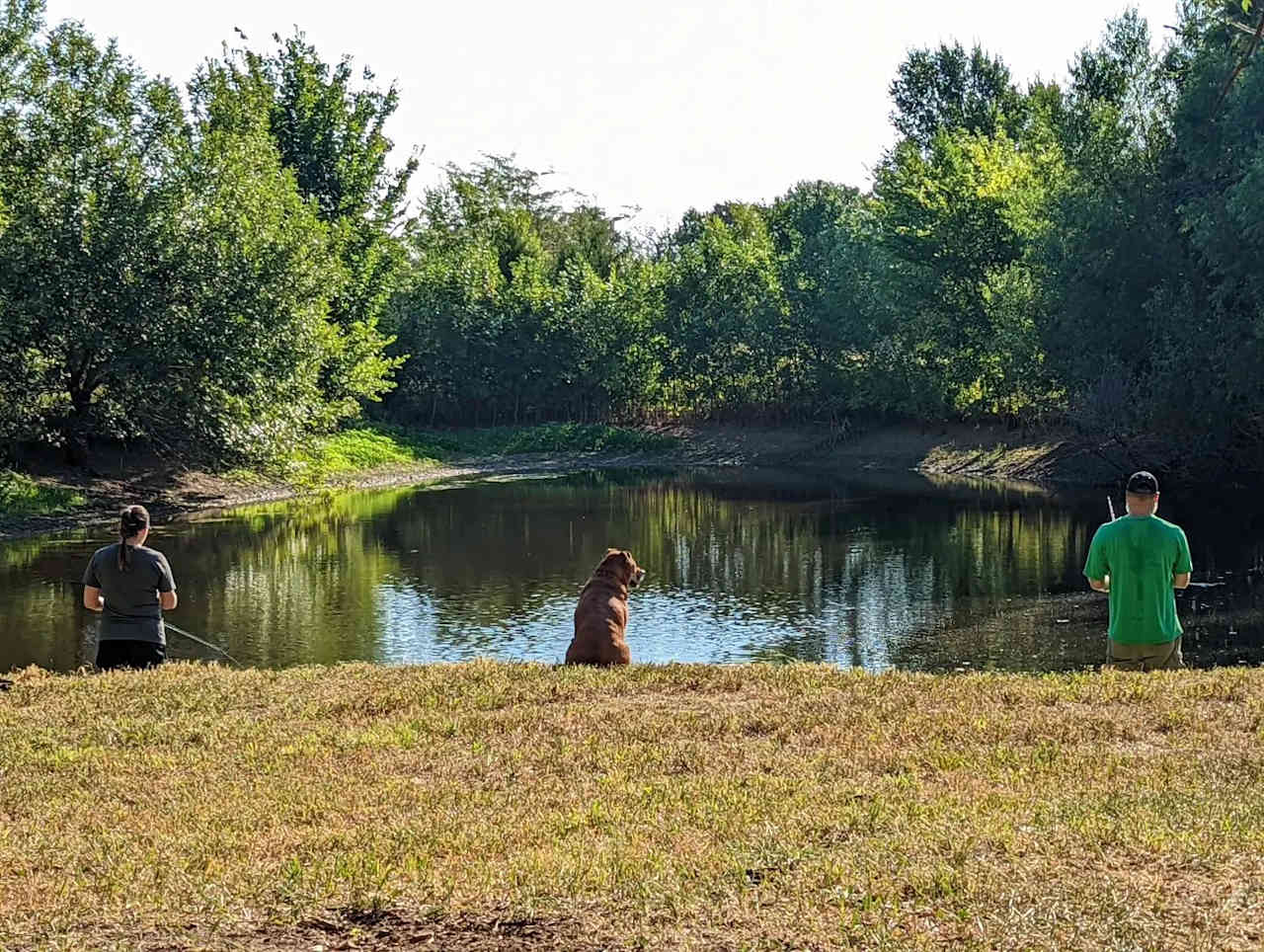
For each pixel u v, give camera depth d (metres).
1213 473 37.84
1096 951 4.54
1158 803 6.14
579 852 5.75
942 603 21.03
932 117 63.59
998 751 7.39
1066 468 44.16
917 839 5.71
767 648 17.81
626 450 61.81
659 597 22.12
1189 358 34.94
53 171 32.62
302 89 53.84
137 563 10.91
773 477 49.91
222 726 8.64
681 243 93.12
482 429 64.81
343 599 21.64
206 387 33.78
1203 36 33.66
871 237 60.41
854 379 58.69
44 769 7.68
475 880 5.43
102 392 35.31
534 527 32.41
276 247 35.31
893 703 8.76
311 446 39.62
